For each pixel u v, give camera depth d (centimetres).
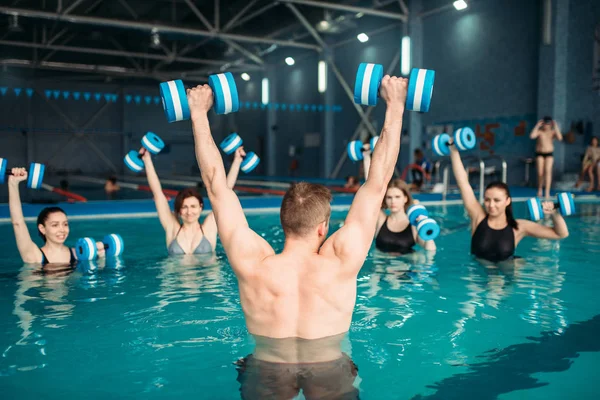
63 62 2494
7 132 2725
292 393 189
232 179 434
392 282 383
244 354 226
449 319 291
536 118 1512
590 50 1427
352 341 251
